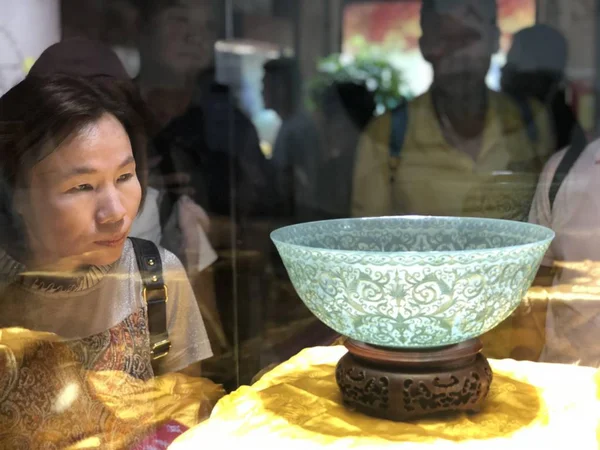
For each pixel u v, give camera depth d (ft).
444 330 2.12
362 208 3.83
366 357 2.33
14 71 2.53
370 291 2.06
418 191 3.67
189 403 2.96
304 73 3.89
